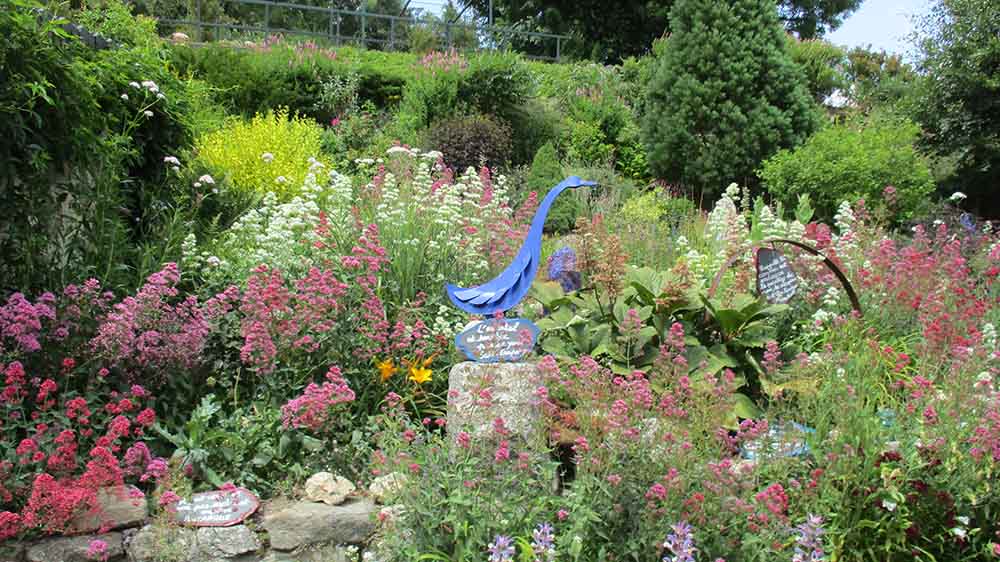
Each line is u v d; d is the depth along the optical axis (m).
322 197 6.88
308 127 10.23
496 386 3.61
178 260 4.93
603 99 15.26
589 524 2.70
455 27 22.59
